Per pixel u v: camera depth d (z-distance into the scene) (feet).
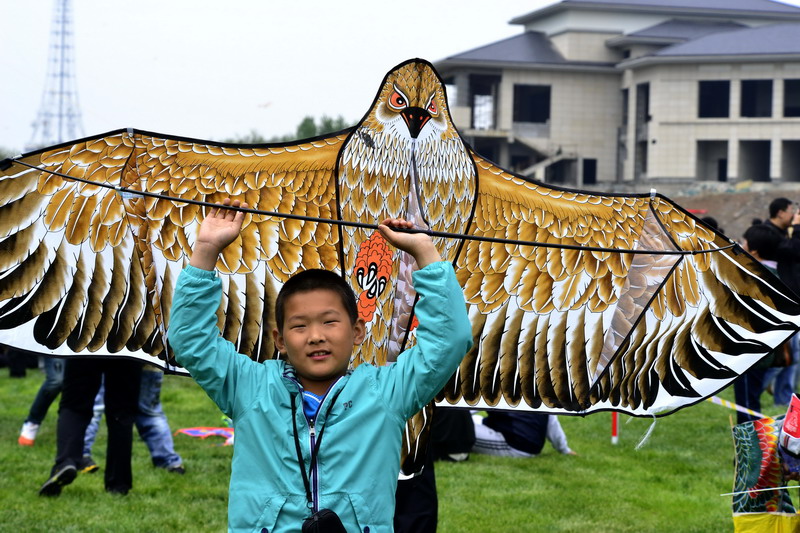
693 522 19.40
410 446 13.60
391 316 13.64
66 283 12.80
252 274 13.38
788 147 165.99
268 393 9.42
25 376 40.42
